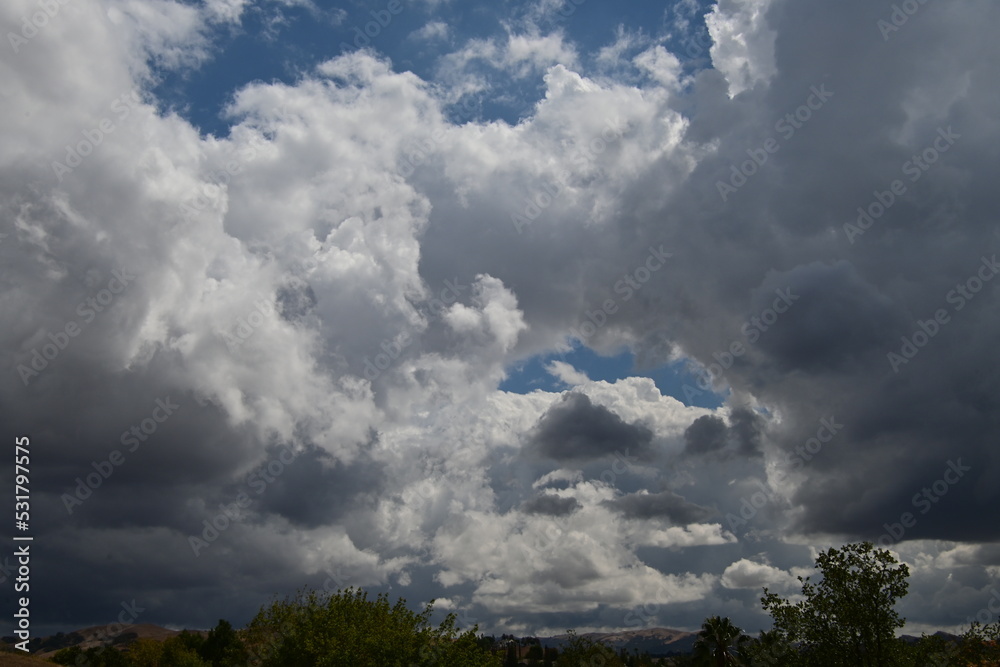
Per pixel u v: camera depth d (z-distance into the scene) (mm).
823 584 28594
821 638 27703
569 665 68875
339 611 39688
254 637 40594
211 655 80438
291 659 38656
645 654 82250
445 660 36625
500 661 39688
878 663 26812
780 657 29016
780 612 28859
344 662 35094
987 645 27016
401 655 35875
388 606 40625
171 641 83500
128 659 82188
